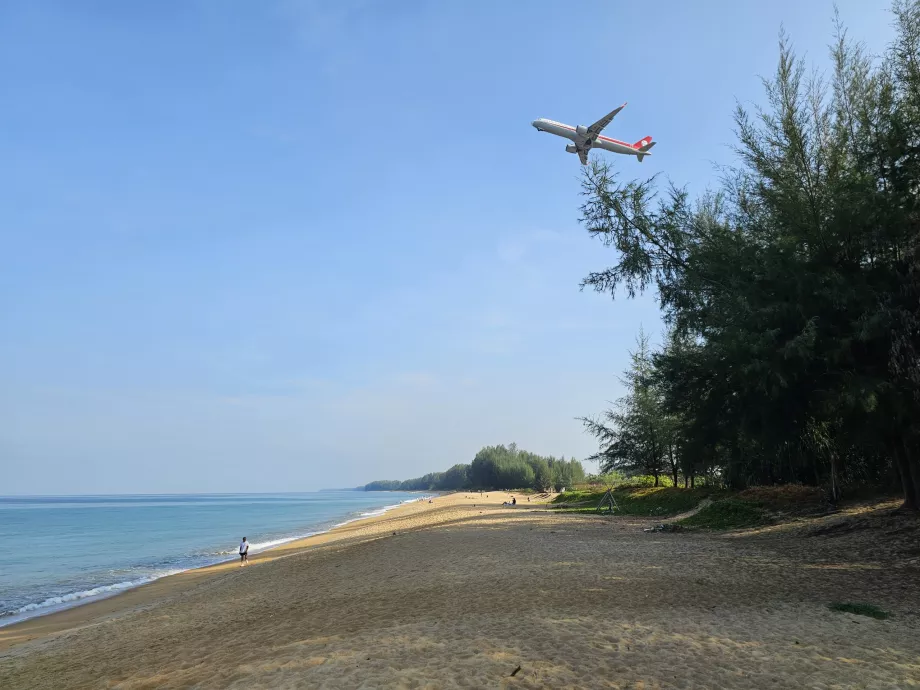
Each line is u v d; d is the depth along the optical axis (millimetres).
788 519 22844
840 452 21828
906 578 11891
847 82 14273
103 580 28906
